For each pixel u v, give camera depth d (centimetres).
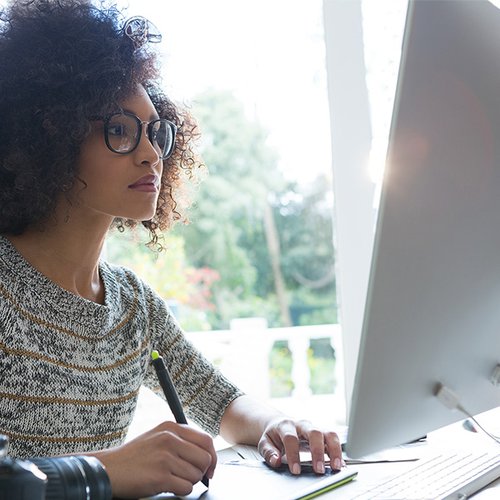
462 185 73
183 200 156
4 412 102
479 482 86
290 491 88
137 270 848
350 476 90
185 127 153
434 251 72
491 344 84
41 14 119
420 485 84
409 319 72
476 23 72
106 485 79
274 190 909
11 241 115
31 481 65
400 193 68
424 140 69
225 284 911
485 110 74
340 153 230
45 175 112
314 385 895
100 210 113
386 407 74
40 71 113
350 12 229
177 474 87
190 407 132
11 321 105
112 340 118
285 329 450
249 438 117
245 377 422
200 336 420
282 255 916
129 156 111
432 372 78
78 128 108
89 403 110
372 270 68
